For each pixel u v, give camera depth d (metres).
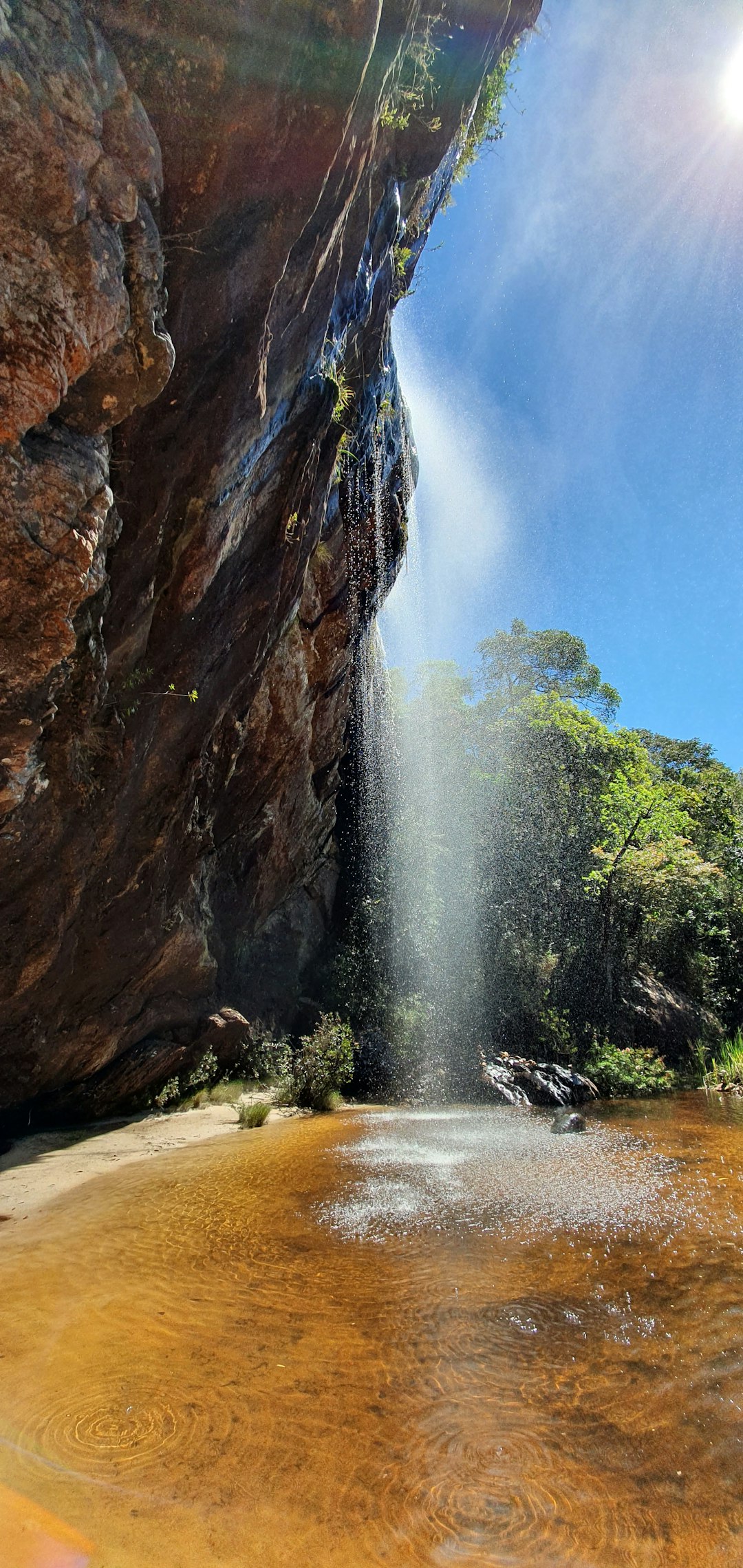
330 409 7.53
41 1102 7.30
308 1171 5.65
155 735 6.39
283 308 5.66
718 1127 8.20
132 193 3.45
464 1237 4.12
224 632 7.07
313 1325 3.03
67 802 5.35
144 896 7.24
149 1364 2.69
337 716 13.23
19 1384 2.52
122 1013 7.80
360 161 5.71
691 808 24.03
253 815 10.85
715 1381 2.62
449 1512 1.96
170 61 3.74
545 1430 2.33
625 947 17.72
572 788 19.88
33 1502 1.95
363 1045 12.27
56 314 3.20
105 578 4.24
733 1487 2.09
